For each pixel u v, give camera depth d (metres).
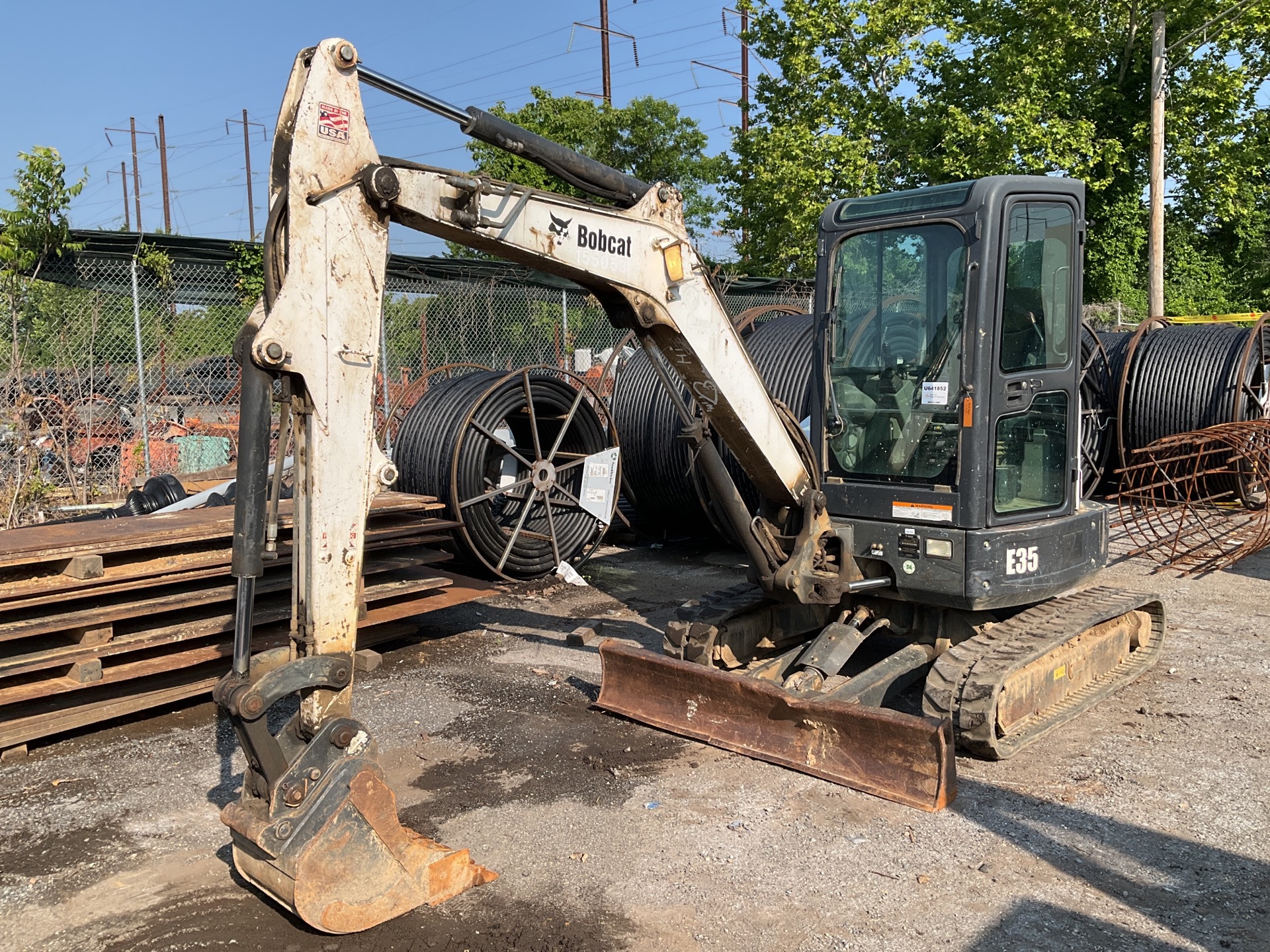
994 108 22.62
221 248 12.45
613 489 9.84
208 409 13.34
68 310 12.04
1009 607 5.64
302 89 3.53
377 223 3.61
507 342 16.31
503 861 4.27
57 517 10.12
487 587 8.03
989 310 5.13
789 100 24.73
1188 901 3.85
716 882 4.05
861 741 4.88
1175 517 11.73
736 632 6.12
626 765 5.25
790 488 5.42
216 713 6.20
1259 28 23.91
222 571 6.18
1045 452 5.67
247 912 3.93
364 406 3.62
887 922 3.74
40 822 4.74
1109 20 25.28
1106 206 25.94
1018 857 4.20
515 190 4.00
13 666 5.33
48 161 11.16
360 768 3.64
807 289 19.44
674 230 4.68
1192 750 5.31
